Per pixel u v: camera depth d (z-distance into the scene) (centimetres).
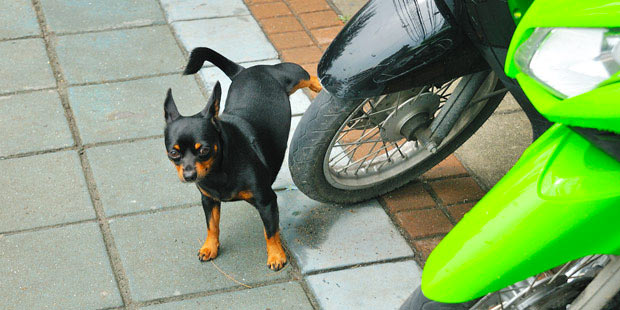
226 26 484
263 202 291
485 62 250
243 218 330
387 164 336
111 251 309
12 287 288
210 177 279
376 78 244
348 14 501
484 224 171
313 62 445
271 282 295
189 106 407
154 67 442
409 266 303
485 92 306
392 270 300
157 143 376
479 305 194
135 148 371
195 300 284
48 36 470
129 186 345
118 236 316
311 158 303
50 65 440
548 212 162
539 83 157
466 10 214
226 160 279
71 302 282
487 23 208
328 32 479
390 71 242
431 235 319
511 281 168
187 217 328
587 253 164
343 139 375
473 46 241
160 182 348
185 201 337
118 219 325
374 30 246
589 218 159
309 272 298
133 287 290
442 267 175
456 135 332
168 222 325
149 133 383
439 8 234
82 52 453
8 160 361
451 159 369
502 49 210
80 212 329
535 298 184
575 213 160
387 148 354
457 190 347
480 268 169
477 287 170
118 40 467
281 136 329
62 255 305
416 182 354
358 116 304
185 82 429
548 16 153
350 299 285
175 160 273
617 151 154
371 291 289
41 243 310
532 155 176
